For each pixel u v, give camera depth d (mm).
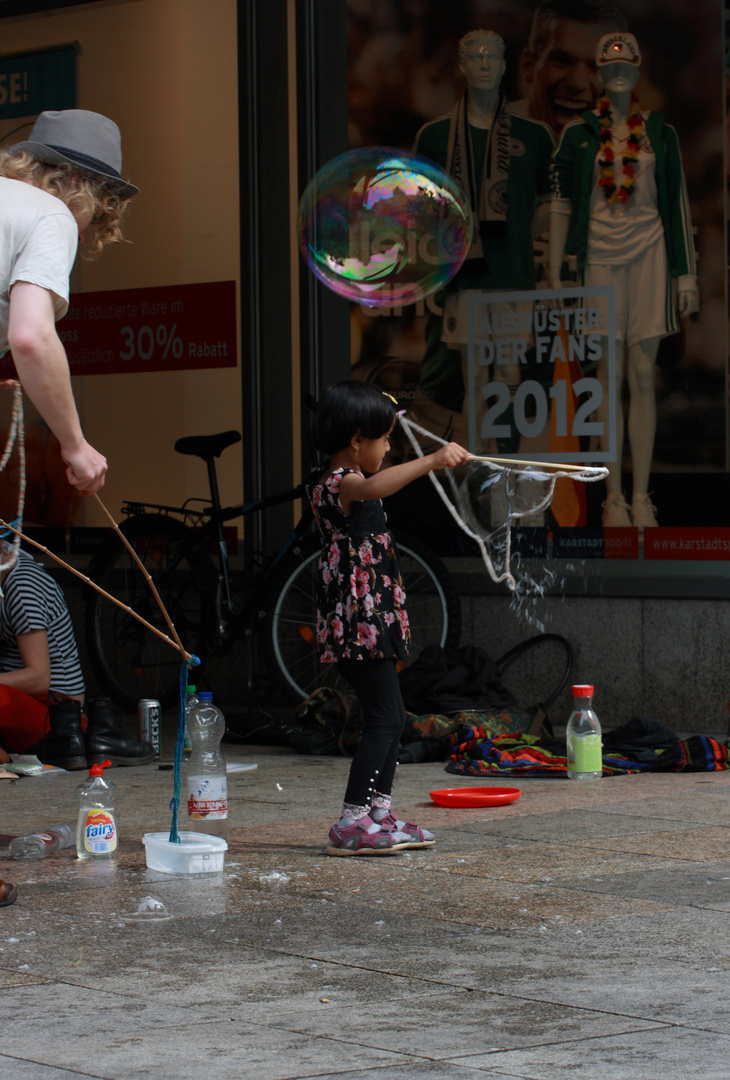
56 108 10695
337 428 4988
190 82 10117
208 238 10086
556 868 4625
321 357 9547
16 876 4547
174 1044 2852
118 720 7664
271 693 9336
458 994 3203
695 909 4039
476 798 5879
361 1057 2762
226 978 3346
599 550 8766
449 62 9164
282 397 9742
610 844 5043
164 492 10297
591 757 6703
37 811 5824
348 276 7355
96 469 3961
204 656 9078
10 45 10844
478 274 9125
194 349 10156
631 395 8711
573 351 8875
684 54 8539
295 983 3299
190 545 9250
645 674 8594
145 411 10367
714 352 8500
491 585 9031
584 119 8805
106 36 10461
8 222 3811
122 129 10406
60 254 3850
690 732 8430
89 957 3545
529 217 8984
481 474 9117
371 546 4918
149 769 7191
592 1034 2902
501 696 8039
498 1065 2707
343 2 9453
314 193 7406
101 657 9672
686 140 8555
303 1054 2781
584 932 3779
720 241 8477
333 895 4246
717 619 8383
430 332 9281
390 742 4945
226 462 9969
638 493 8680
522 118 8977
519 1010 3076
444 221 7285
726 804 5938
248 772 7086
